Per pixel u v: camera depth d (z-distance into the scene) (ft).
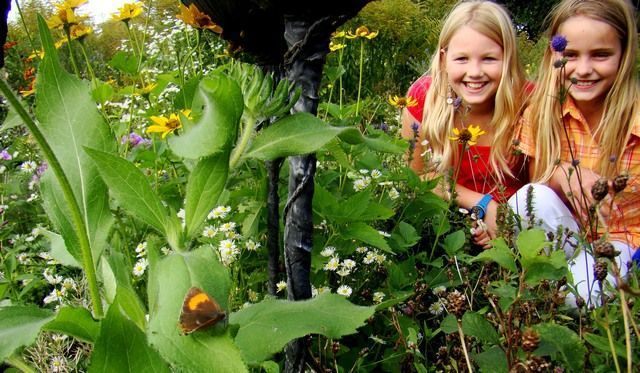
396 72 21.18
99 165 2.95
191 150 2.89
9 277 6.31
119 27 21.88
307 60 3.54
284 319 3.24
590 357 3.83
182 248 3.04
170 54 14.71
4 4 2.34
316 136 3.26
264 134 3.35
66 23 6.33
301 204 3.80
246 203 6.23
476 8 8.73
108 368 2.50
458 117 9.02
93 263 3.03
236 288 5.62
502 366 3.60
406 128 10.13
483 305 5.65
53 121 3.23
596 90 7.61
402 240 6.48
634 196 7.24
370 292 5.80
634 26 7.48
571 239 6.63
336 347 4.57
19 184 9.33
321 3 3.35
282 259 5.75
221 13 3.99
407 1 21.88
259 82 3.38
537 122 8.27
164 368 2.60
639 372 3.60
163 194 6.94
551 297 4.59
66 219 3.21
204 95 2.91
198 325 2.43
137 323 3.11
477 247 7.82
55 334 5.18
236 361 2.50
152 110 7.68
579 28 7.49
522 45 25.22
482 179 9.00
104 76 19.54
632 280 4.33
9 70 15.15
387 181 7.42
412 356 4.61
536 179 8.33
